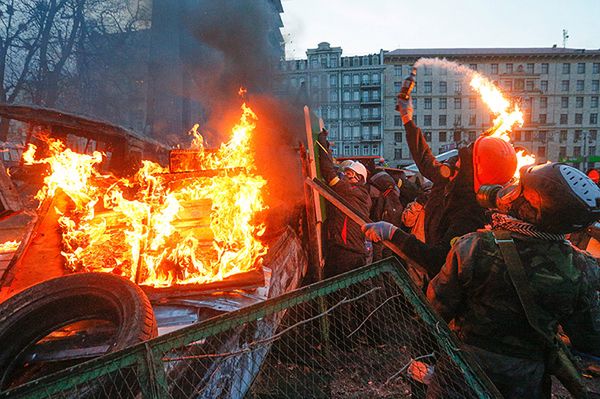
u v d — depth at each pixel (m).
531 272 1.39
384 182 5.02
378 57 61.25
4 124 14.36
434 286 1.61
